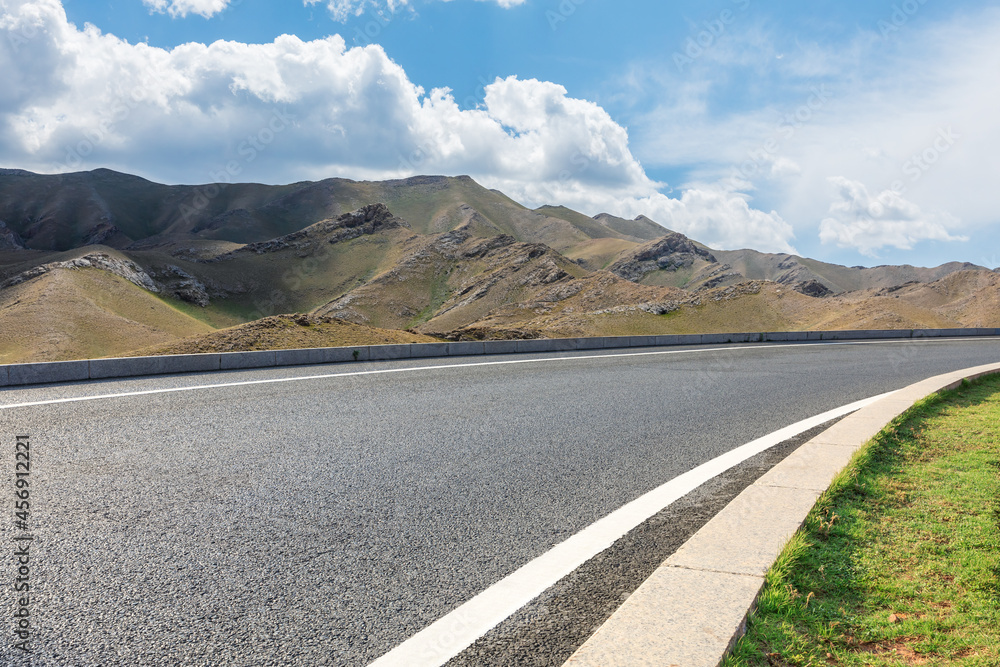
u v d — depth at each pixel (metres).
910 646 2.32
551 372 11.77
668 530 3.62
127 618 2.51
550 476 4.71
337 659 2.24
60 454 5.03
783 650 2.23
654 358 15.44
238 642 2.35
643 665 2.02
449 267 176.75
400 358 15.15
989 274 124.44
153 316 118.56
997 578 2.82
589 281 113.50
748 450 5.67
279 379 10.09
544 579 2.95
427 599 2.72
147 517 3.66
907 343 25.34
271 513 3.79
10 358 85.19
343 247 195.88
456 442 5.77
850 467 4.46
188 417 6.66
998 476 4.49
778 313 88.50
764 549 2.99
